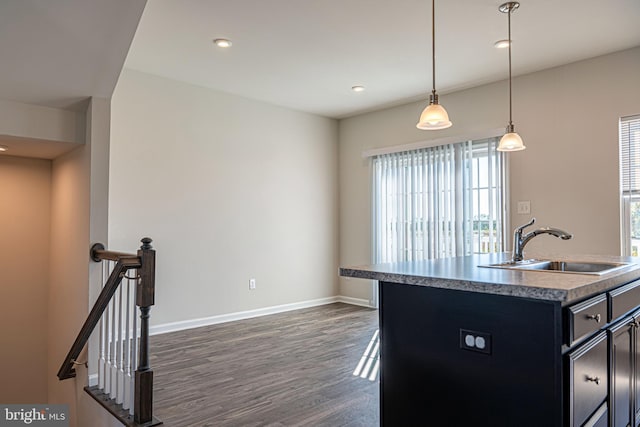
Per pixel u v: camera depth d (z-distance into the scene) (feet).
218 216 16.01
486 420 5.31
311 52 12.42
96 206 10.23
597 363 5.61
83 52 9.07
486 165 15.15
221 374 10.66
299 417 8.34
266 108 17.65
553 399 4.77
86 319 9.86
